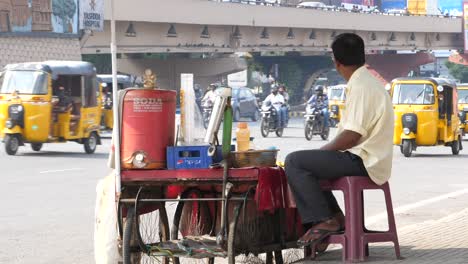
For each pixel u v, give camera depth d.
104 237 8.02
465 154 31.88
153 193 8.25
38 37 63.00
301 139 40.84
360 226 8.18
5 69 28.94
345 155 8.14
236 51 84.50
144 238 8.30
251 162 7.95
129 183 7.92
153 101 7.88
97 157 28.02
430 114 29.61
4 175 21.64
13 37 60.81
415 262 8.29
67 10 65.69
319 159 8.08
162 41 75.56
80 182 19.94
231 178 7.83
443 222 12.36
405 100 29.92
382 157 8.13
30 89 28.38
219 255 7.93
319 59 125.81
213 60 96.75
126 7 69.06
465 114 44.12
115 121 7.91
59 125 28.83
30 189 18.47
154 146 7.89
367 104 8.10
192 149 7.88
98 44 69.88
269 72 125.38
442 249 9.35
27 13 61.94
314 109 40.06
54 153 29.70
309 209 8.09
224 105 7.82
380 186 8.27
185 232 8.55
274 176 7.95
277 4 86.56
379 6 159.62
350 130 8.09
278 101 42.66
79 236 12.47
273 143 37.06
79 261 10.68
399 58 129.88
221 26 82.56
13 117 28.25
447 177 21.91
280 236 8.38
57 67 28.73
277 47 90.44
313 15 91.81
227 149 7.83
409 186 19.56
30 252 11.25
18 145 28.75
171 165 7.90
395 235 8.44
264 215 8.20
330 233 8.19
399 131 29.81
